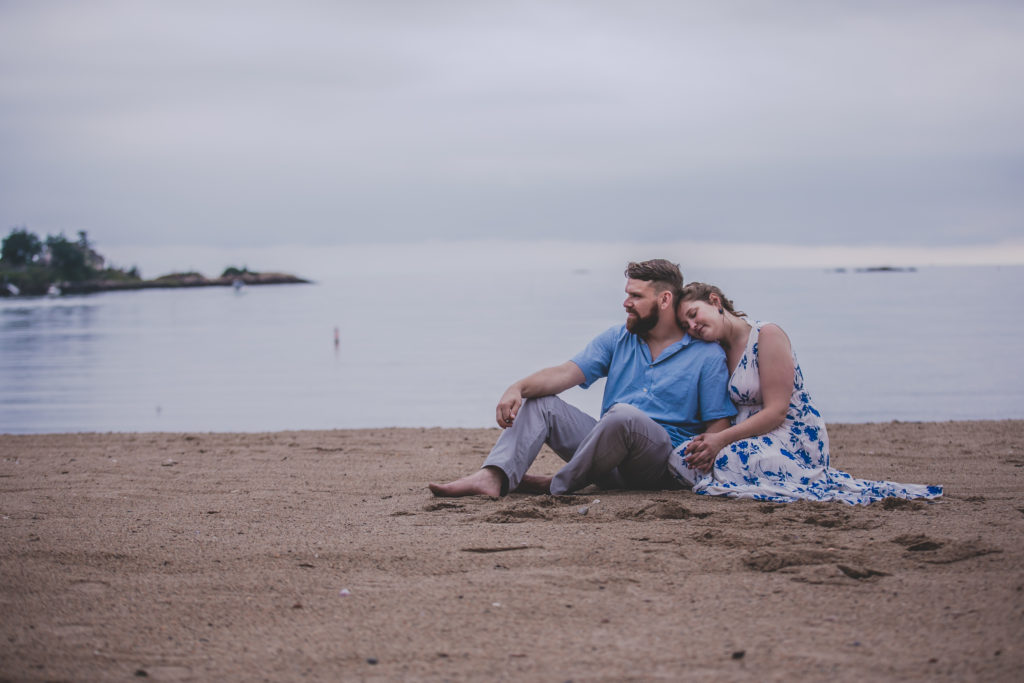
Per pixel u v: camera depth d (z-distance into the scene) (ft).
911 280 335.26
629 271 16.07
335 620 8.59
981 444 22.09
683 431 15.70
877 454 20.75
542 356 70.03
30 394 50.42
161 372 63.62
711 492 14.49
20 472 19.04
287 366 66.74
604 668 7.25
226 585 9.81
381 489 16.62
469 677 7.14
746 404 15.43
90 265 428.56
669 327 15.98
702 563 10.26
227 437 26.13
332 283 551.18
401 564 10.58
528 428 15.47
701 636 7.93
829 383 48.52
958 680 6.76
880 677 6.87
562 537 11.68
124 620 8.65
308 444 24.17
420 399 45.75
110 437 26.30
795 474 14.60
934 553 10.26
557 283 433.07
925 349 67.46
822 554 10.31
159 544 11.76
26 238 403.13
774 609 8.61
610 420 14.60
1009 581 9.12
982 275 420.36
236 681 7.13
